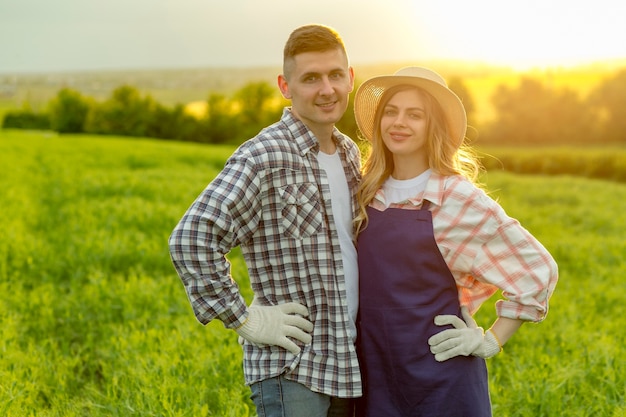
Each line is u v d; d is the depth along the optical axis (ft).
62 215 44.60
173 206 44.83
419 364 9.82
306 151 9.89
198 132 286.25
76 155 112.16
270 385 9.76
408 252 9.95
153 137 292.81
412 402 9.85
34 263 30.09
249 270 10.00
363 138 11.66
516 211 56.70
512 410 14.94
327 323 9.84
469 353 9.69
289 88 10.12
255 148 9.59
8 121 344.69
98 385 18.03
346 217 10.44
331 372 9.73
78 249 31.91
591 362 16.83
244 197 9.39
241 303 9.43
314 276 9.80
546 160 159.53
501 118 259.19
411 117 10.28
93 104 320.09
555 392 14.92
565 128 253.03
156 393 14.79
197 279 9.23
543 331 20.27
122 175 72.49
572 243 38.81
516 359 17.20
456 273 10.23
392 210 10.22
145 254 30.58
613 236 45.68
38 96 505.66
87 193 58.13
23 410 14.53
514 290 9.74
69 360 18.42
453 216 9.91
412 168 10.51
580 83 270.87
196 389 15.17
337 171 10.48
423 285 9.96
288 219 9.71
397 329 9.92
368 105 11.16
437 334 9.78
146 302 23.39
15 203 49.47
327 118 10.02
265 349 9.77
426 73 10.44
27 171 80.43
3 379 15.94
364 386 10.24
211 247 9.23
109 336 20.65
